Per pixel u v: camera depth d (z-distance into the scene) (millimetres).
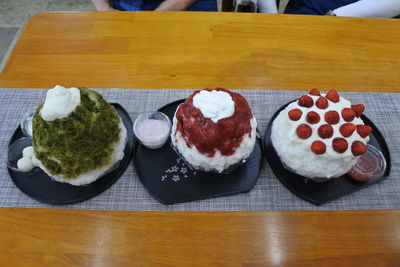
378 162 856
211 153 767
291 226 775
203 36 1122
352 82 1038
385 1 1213
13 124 943
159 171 852
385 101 1007
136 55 1072
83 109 710
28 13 2131
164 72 1040
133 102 982
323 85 1028
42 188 816
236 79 1032
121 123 865
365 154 871
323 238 759
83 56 1066
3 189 821
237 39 1118
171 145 898
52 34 1114
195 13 1177
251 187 826
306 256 734
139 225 770
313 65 1068
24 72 1033
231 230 766
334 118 739
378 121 972
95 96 768
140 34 1120
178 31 1132
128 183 843
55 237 747
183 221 776
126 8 1437
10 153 861
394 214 800
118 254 728
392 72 1062
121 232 758
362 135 747
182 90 1004
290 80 1036
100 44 1094
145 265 717
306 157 763
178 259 725
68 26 1136
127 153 882
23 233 750
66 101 671
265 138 912
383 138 911
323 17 1181
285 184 828
